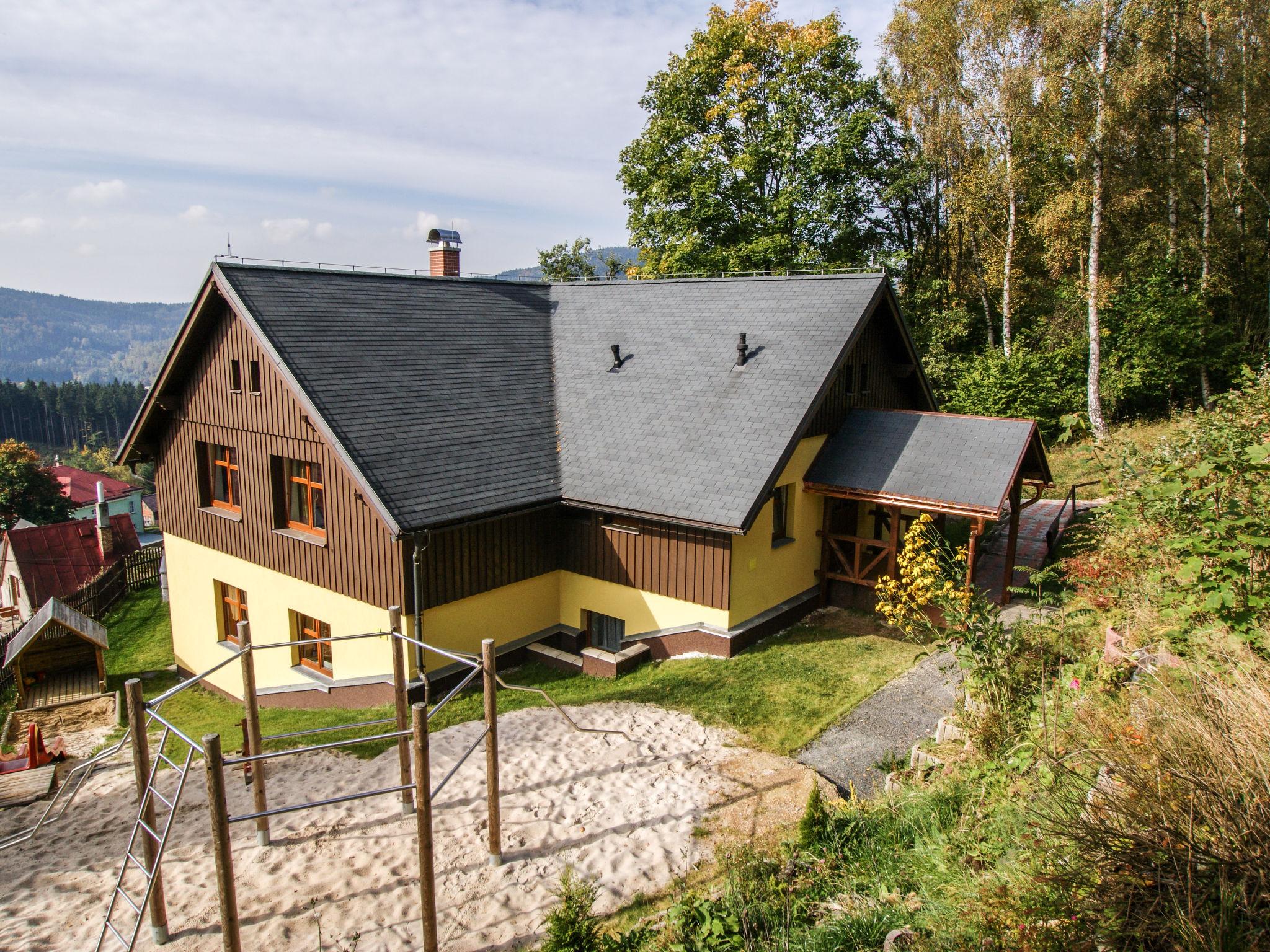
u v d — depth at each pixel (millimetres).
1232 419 9883
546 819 9148
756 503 13125
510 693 13352
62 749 13602
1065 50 23031
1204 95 24938
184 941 7484
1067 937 4254
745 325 16969
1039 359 29156
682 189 30766
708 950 6090
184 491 17797
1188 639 6742
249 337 14969
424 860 6852
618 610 15336
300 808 6605
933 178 34000
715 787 9656
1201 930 3877
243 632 8875
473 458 14625
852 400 17125
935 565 9844
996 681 8328
